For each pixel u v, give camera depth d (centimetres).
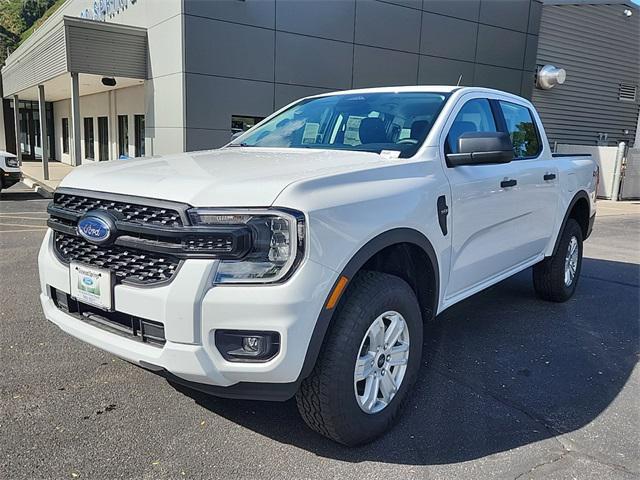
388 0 1653
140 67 1582
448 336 459
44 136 1816
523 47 2016
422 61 1761
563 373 391
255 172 278
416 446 293
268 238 243
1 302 509
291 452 284
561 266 537
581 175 552
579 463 281
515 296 582
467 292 387
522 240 452
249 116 1470
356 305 272
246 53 1436
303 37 1517
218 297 240
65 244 300
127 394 338
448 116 369
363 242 270
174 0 1368
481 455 286
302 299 242
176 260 249
